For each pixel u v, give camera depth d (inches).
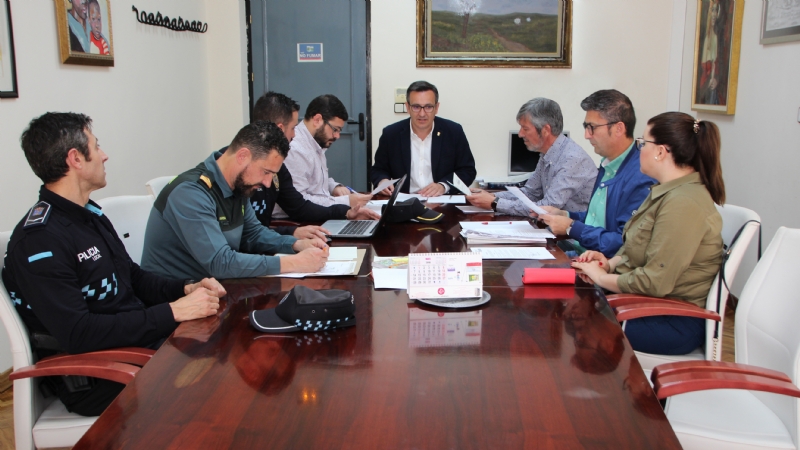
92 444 39.6
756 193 148.3
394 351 53.8
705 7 175.6
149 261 83.2
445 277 66.8
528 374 49.2
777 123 138.3
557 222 101.1
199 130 199.0
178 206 78.4
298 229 100.0
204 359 52.4
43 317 61.6
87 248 66.8
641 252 82.9
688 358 79.6
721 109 164.4
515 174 202.4
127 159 150.5
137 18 155.0
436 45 200.1
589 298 68.5
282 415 42.9
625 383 47.5
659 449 38.7
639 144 84.9
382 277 75.5
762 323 67.3
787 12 133.0
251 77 209.6
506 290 71.4
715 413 64.5
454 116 204.4
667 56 200.4
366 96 208.5
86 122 68.1
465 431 40.8
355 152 212.1
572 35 199.6
